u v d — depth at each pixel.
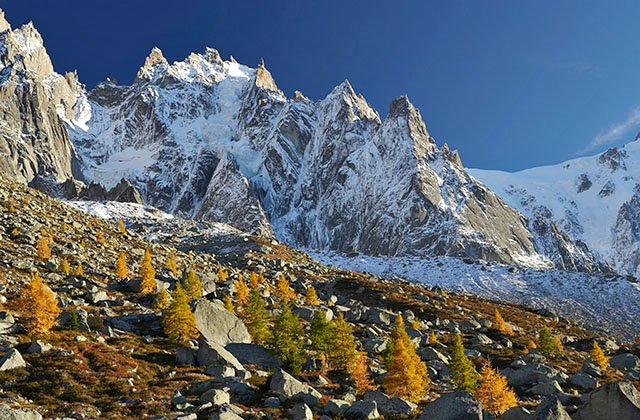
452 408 31.62
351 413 38.72
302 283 129.88
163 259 120.25
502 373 62.16
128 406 36.78
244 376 46.22
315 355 59.81
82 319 52.88
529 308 147.75
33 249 85.25
